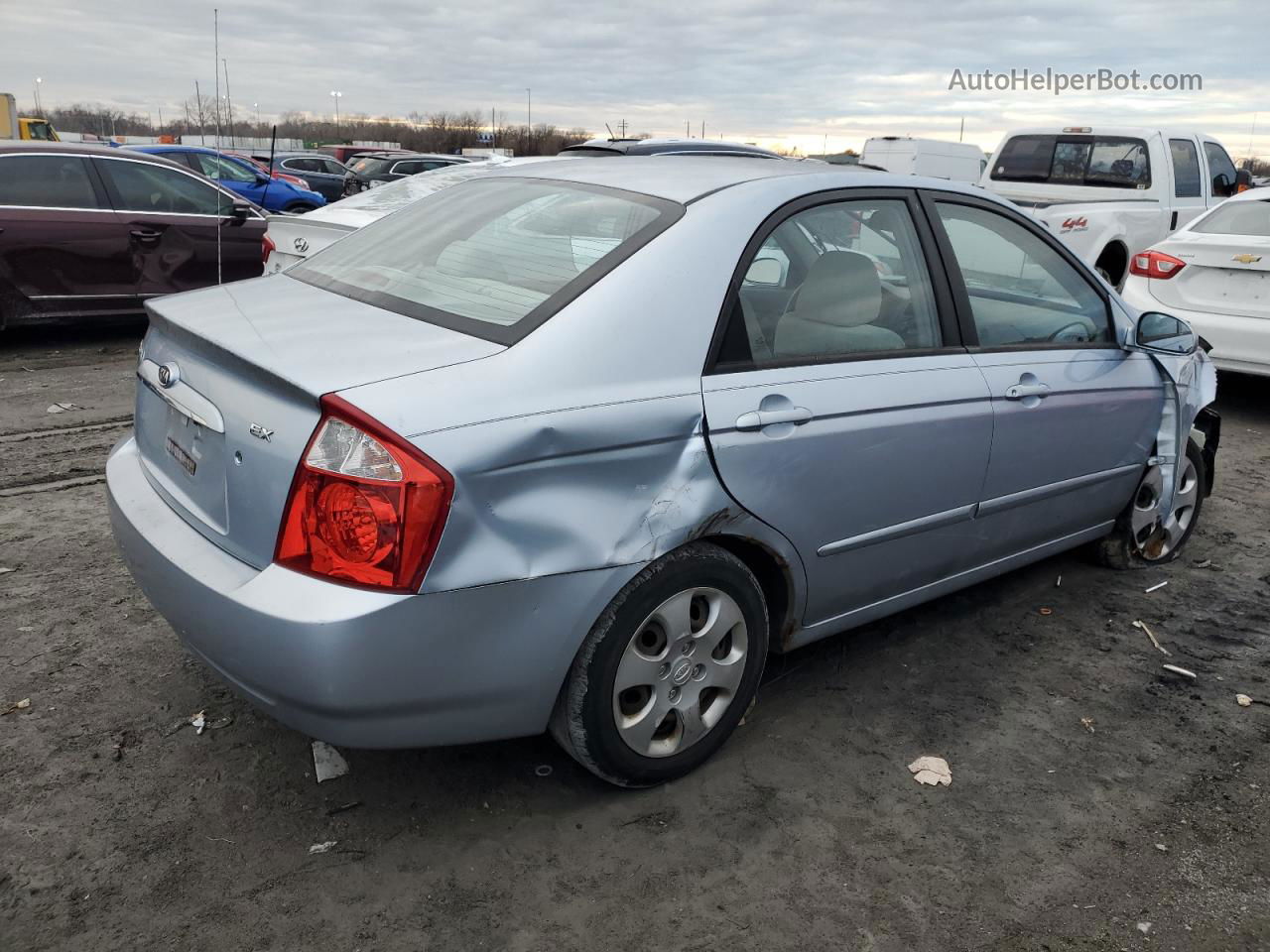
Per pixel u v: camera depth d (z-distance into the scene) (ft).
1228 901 7.95
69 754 9.11
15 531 13.98
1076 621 12.80
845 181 10.14
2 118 86.12
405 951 7.15
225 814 8.45
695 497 8.20
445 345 7.82
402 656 7.07
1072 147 34.86
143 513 8.61
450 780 9.04
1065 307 12.17
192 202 28.58
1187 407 13.47
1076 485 12.26
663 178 9.88
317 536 7.02
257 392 7.52
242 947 7.11
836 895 7.86
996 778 9.44
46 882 7.60
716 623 8.83
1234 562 14.89
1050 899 7.91
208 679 10.44
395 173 66.03
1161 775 9.61
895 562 10.36
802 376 9.07
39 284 25.68
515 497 7.32
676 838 8.42
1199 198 34.53
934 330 10.50
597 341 7.94
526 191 10.44
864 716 10.41
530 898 7.69
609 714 8.24
